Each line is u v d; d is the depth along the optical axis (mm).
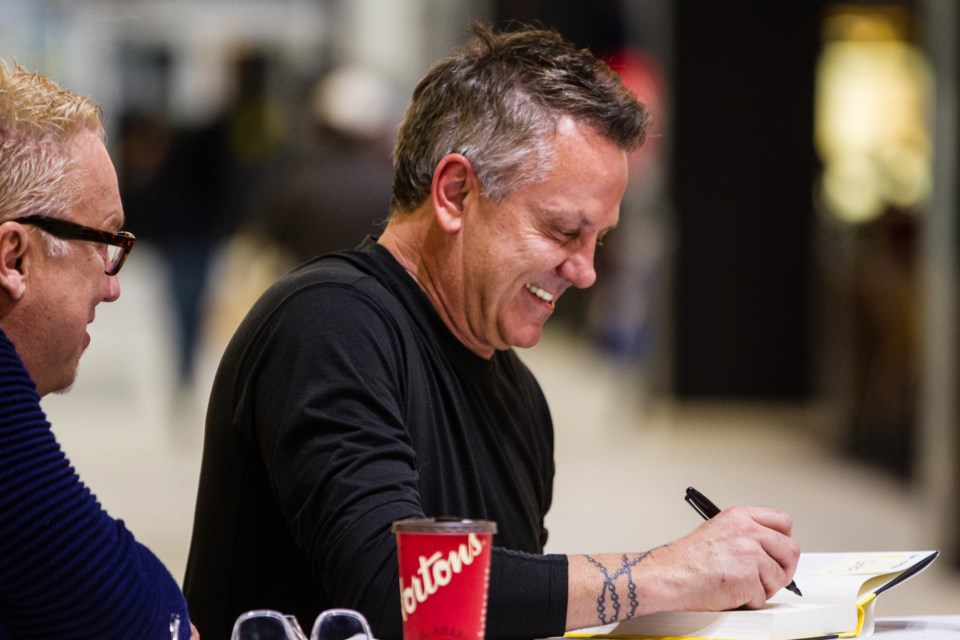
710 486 8750
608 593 2113
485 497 2506
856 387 10555
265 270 8531
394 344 2373
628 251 11602
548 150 2350
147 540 6762
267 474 2359
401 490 2162
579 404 12586
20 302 1999
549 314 2480
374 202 6895
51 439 1940
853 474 9281
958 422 6711
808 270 11656
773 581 2191
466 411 2496
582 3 14438
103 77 16469
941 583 6559
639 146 2424
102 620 1910
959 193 6664
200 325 10000
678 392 11766
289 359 2277
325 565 2135
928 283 6863
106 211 2080
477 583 1802
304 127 8297
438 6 16734
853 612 2213
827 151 11578
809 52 11484
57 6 16219
